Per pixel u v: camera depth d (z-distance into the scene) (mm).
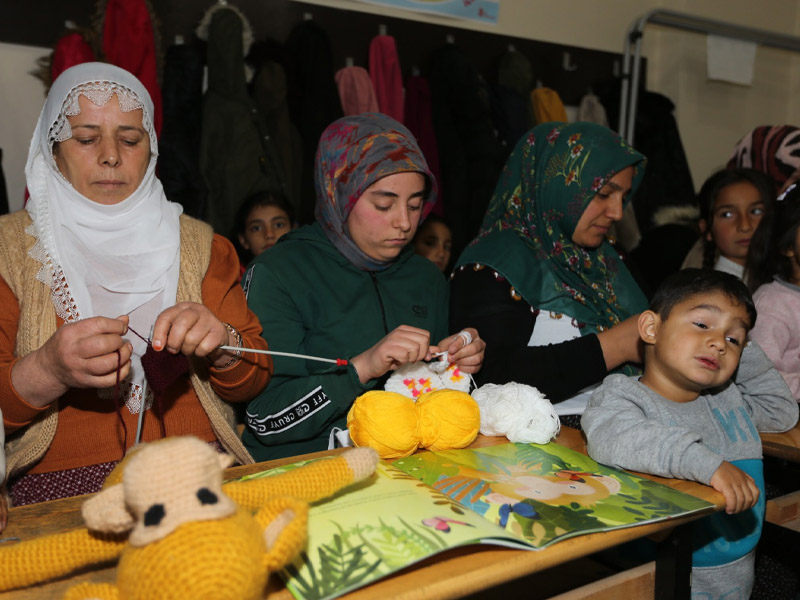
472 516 697
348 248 1310
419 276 1433
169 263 1111
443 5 2771
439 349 1123
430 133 2611
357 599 572
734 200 2012
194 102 2229
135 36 2088
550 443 1021
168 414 1101
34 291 1024
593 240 1426
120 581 501
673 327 1084
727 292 1070
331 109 2395
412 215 1261
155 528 485
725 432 1126
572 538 689
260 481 651
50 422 996
